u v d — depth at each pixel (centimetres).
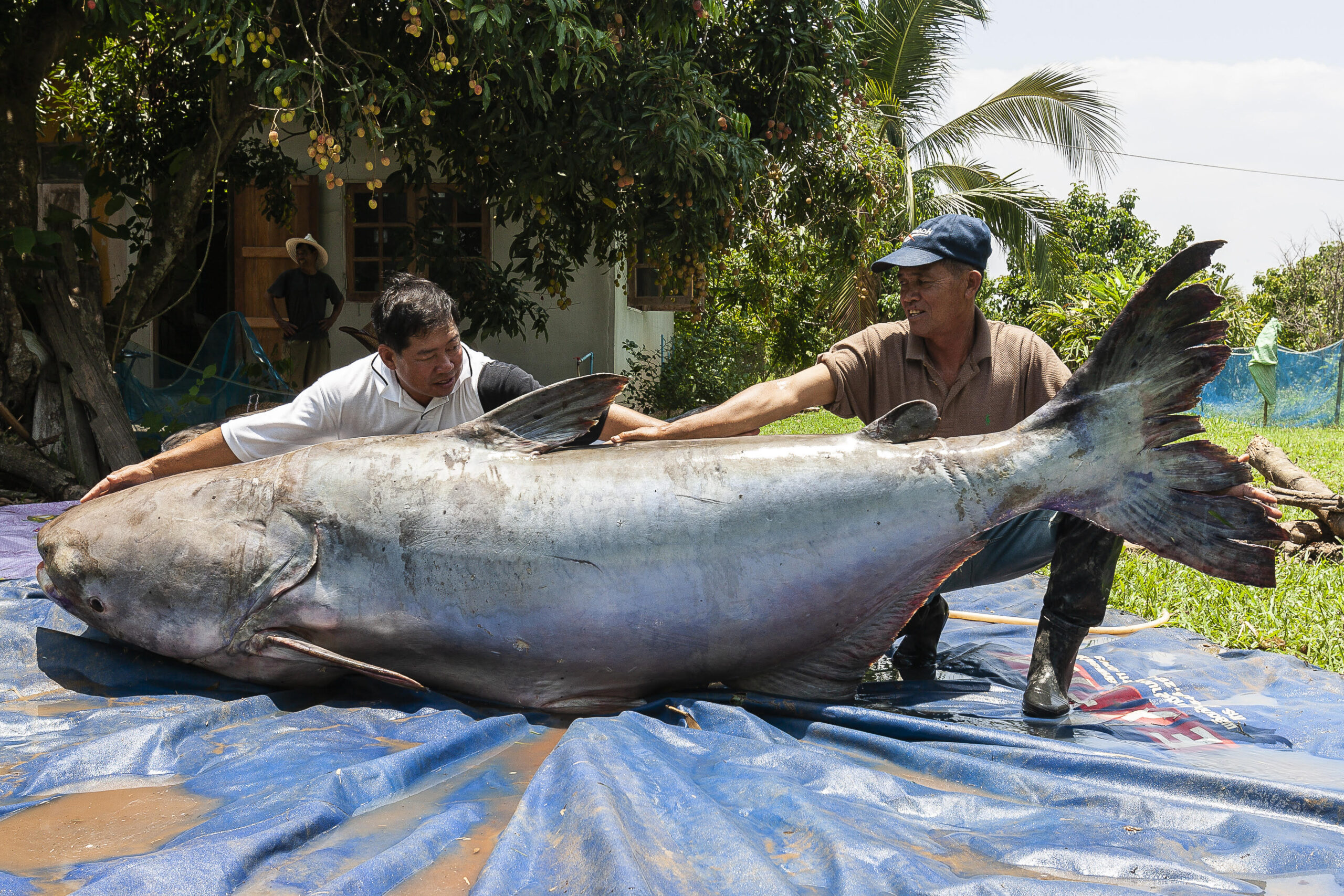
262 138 1104
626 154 775
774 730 257
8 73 790
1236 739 273
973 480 268
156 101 1034
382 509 274
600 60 716
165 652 292
